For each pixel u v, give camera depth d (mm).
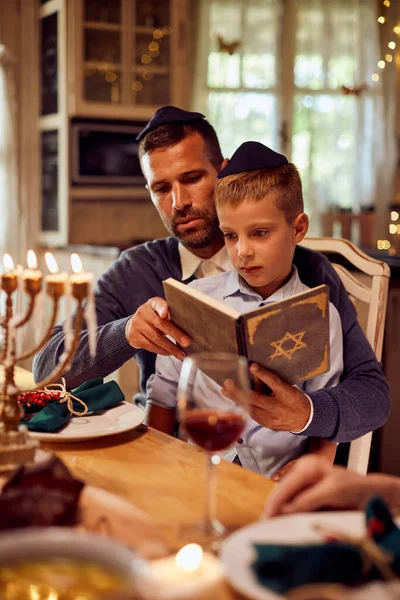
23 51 4215
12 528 706
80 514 756
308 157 4910
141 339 1271
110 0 3928
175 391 1455
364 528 716
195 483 955
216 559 699
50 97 4090
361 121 4980
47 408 1182
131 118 4055
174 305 1134
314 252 1542
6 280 941
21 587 547
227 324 1017
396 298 2967
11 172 4234
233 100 4719
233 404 800
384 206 5094
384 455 3057
